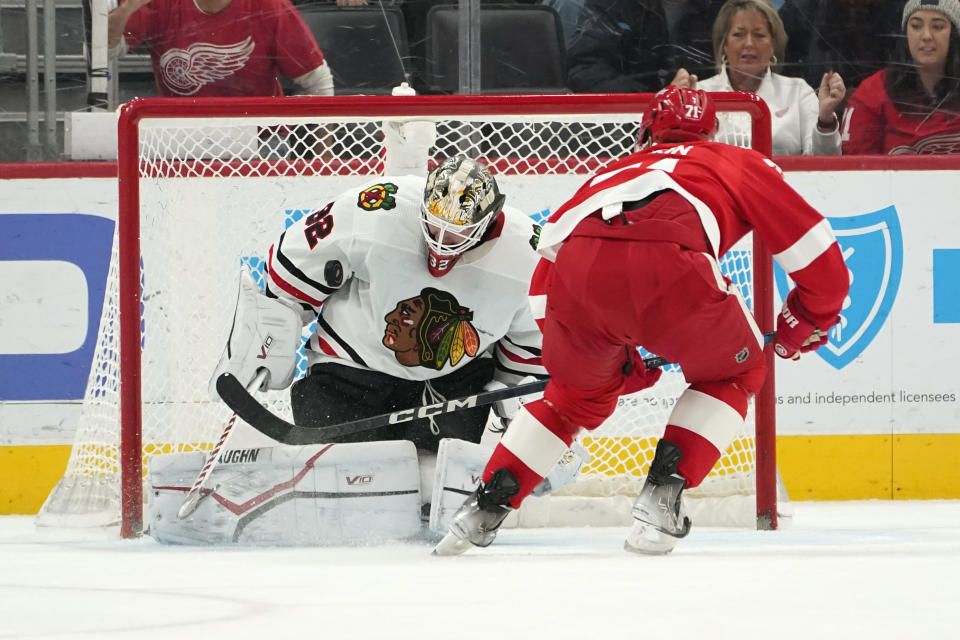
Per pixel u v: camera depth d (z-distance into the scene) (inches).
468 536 366.3
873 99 736.3
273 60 725.3
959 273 713.6
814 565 307.6
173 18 716.7
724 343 344.5
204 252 548.1
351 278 475.2
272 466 436.8
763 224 357.1
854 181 710.5
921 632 191.9
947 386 713.0
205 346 546.6
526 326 473.7
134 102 490.9
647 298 337.1
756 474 499.2
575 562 330.0
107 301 530.6
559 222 356.5
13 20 702.5
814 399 708.7
